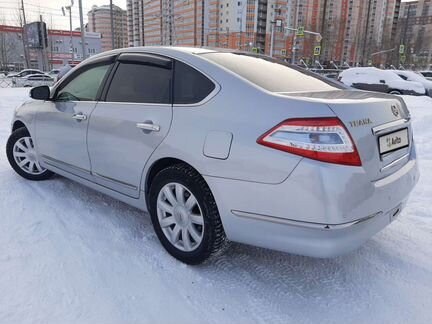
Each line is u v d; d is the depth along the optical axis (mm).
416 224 3285
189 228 2502
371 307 2217
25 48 46219
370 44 61719
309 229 1990
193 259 2516
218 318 2096
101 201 3619
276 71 2729
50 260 2574
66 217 3246
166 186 2582
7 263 2521
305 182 1944
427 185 4285
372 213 2086
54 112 3525
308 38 55531
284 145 2004
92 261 2584
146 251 2740
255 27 64875
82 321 2029
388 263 2678
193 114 2406
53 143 3605
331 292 2350
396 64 54906
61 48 62938
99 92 3123
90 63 3344
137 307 2156
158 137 2559
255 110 2160
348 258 2738
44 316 2053
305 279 2479
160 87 2686
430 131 7297
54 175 4320
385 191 2152
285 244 2098
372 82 16172
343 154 1935
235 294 2303
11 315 2047
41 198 3650
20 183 4055
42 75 28391
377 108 2227
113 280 2391
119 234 2975
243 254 2766
